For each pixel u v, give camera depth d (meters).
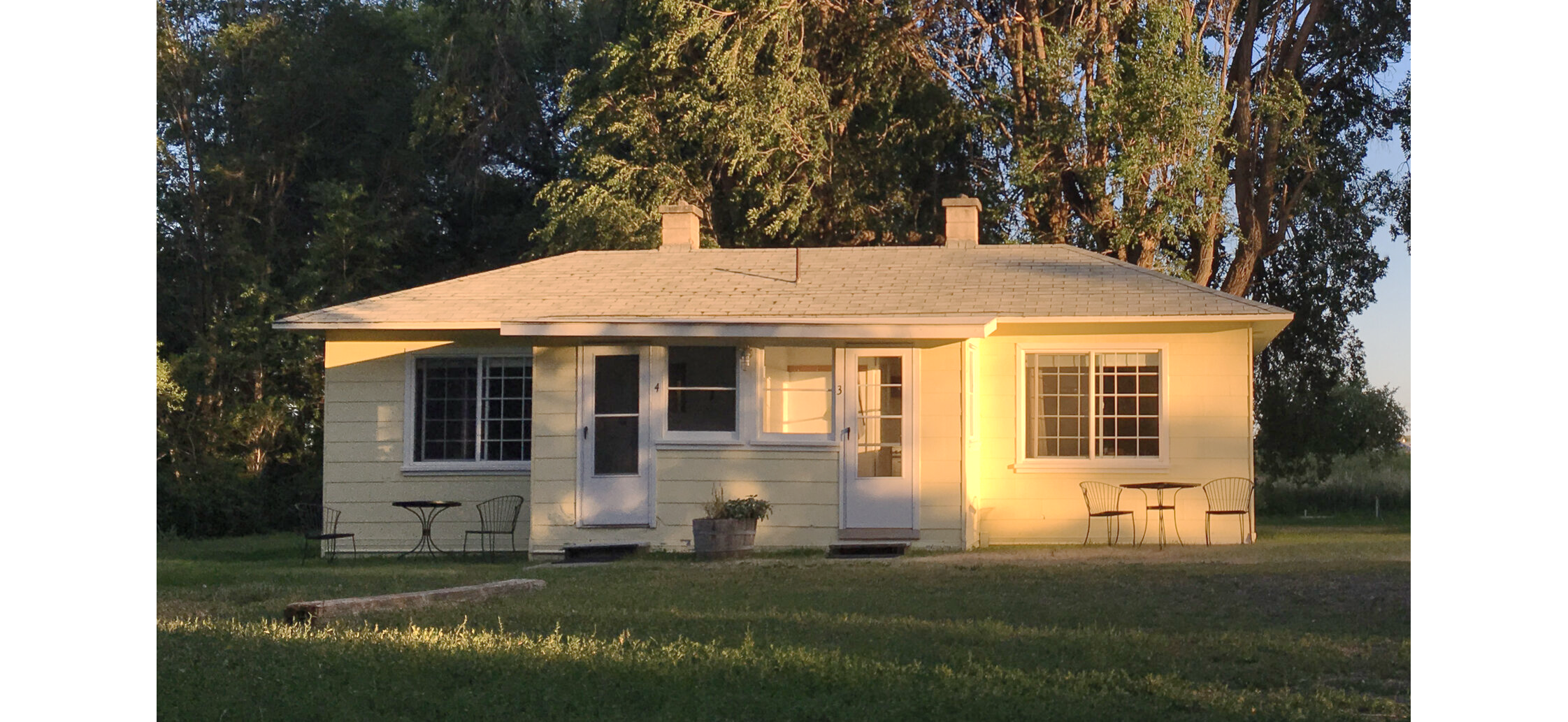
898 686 7.67
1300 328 31.73
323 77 37.25
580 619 10.47
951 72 30.86
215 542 25.39
